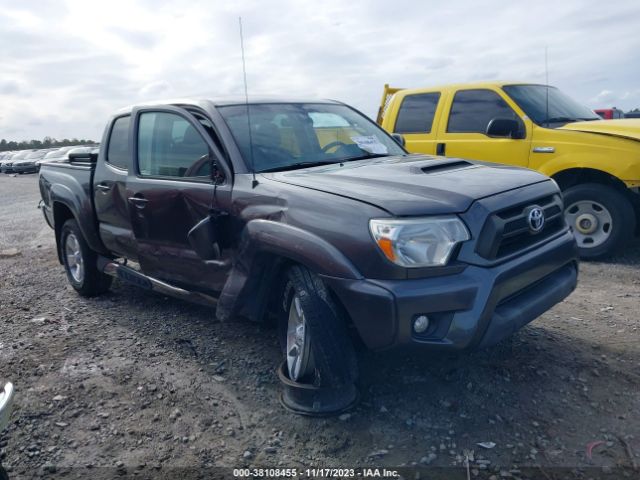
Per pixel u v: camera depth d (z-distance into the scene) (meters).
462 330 3.04
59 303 5.93
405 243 3.05
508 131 6.65
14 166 34.50
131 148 4.96
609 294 5.36
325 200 3.36
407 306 3.00
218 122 4.25
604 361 3.94
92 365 4.30
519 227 3.39
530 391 3.60
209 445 3.24
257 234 3.57
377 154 4.71
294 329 3.58
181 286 4.59
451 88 7.60
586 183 6.49
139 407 3.67
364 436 3.23
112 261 5.65
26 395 3.86
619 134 6.17
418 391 3.66
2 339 4.91
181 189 4.30
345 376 3.27
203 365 4.21
